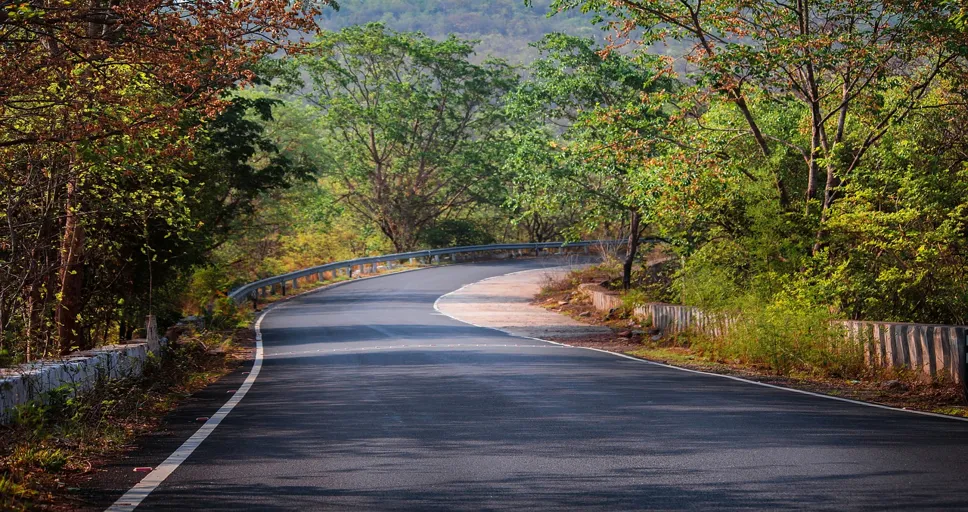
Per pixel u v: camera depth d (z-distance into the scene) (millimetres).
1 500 6410
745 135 26391
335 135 67938
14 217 15977
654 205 25234
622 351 21766
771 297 20188
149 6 10680
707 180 23641
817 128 23000
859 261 19781
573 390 13367
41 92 11734
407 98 65938
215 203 28031
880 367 15305
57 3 10492
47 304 18203
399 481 7215
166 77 11664
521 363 17766
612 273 44125
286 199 51781
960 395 12797
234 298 36500
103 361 12367
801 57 21078
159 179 18375
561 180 35312
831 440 8977
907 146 19797
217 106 11914
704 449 8492
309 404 12273
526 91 35062
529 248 73312
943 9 20062
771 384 14633
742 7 22438
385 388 13859
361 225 75062
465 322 30672
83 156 11398
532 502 6465
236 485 7145
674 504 6352
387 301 40406
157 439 9570
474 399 12375
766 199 22984
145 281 24453
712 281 22375
